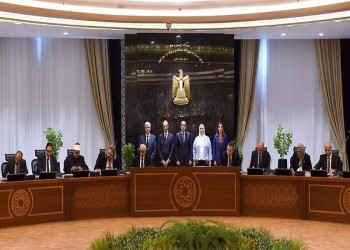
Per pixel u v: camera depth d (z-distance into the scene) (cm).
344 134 1588
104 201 1082
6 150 1514
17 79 1521
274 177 1073
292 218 1067
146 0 1194
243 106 1586
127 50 1452
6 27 1331
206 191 1082
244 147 1593
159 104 1459
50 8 1196
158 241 386
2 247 838
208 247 383
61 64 1552
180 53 1459
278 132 1443
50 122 1547
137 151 1429
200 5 1245
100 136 1577
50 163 1185
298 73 1605
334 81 1586
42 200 1032
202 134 1427
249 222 1028
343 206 1021
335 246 838
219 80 1469
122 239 414
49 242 870
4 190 989
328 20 1212
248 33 1456
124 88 1540
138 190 1080
